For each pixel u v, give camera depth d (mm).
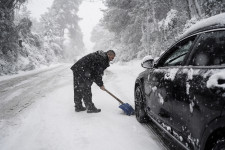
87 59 5074
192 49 2588
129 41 28703
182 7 15297
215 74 1984
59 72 18422
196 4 10602
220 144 1774
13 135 4008
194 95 2199
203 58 2320
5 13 20766
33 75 16188
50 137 3824
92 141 3576
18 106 6141
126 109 4934
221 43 2141
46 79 12906
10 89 9312
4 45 20797
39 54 35688
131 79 10805
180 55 2936
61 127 4289
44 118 4926
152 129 4047
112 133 3881
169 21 13508
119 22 28359
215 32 2287
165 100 3008
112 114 5039
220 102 1797
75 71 5164
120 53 32812
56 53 54281
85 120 4645
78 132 3982
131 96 6812
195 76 2283
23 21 33375
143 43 22875
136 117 4621
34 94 7895
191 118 2279
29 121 4762
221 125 1757
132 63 24891
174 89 2695
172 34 13945
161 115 3242
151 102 3680
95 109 5203
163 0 18766
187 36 2826
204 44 2389
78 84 5184
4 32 20109
